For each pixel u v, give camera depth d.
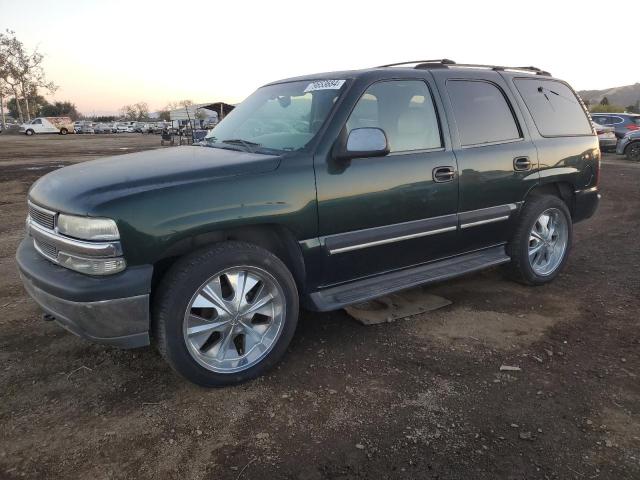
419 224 3.78
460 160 3.96
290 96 3.94
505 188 4.29
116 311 2.70
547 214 4.73
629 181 12.31
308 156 3.25
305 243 3.27
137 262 2.72
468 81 4.23
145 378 3.21
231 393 3.05
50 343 3.66
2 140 39.16
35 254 3.17
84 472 2.41
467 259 4.30
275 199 3.08
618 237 6.68
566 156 4.77
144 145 30.55
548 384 3.11
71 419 2.80
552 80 5.00
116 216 2.65
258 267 3.07
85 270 2.71
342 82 3.63
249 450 2.55
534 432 2.66
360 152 3.26
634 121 21.05
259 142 3.63
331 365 3.36
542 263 4.82
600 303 4.38
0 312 4.18
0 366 3.35
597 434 2.64
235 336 3.14
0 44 65.19
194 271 2.86
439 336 3.76
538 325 3.94
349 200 3.38
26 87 68.12
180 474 2.39
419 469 2.40
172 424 2.76
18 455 2.52
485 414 2.81
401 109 3.76
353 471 2.40
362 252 3.54
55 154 22.62
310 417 2.80
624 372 3.24
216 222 2.89
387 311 4.15
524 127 4.49
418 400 2.95
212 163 3.10
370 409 2.87
